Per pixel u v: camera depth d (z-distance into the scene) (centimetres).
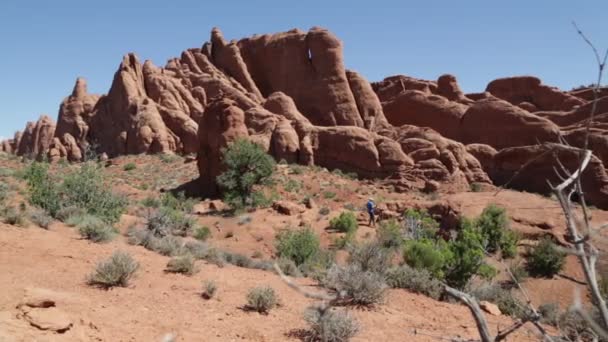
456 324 807
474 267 1299
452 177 4238
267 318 733
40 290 652
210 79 6512
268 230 2614
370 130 5700
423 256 1334
